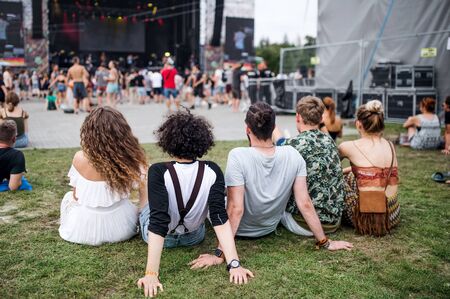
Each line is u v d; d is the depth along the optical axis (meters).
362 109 3.99
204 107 19.77
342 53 15.28
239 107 19.47
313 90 15.11
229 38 30.25
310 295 2.92
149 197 3.11
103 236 3.66
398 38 12.98
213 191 3.19
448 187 5.71
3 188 5.25
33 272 3.19
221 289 2.98
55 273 3.19
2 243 3.71
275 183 3.55
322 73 16.08
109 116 3.55
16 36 26.52
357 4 14.73
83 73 14.88
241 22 30.23
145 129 11.26
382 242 3.84
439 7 12.46
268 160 3.47
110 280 3.10
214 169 3.26
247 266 3.33
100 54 34.84
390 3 13.66
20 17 26.38
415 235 4.01
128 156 3.57
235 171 3.41
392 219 4.03
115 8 34.25
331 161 3.84
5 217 4.40
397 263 3.42
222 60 30.42
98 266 3.29
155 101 22.41
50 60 29.45
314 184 3.84
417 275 3.21
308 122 3.93
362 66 13.73
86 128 3.52
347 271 3.28
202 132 3.22
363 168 3.93
